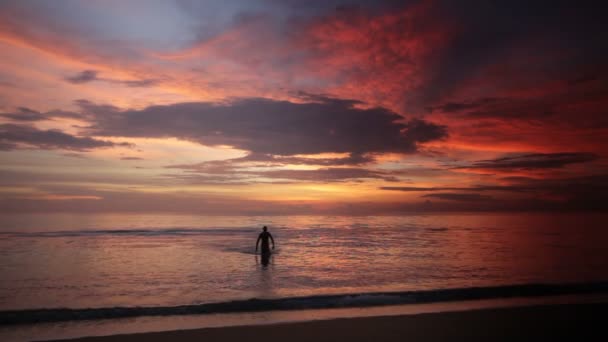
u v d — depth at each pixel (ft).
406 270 51.42
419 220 241.14
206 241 92.63
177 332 22.57
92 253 67.87
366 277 46.29
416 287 40.81
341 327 23.90
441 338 21.88
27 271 48.98
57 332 24.00
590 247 80.02
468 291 36.45
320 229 143.64
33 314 27.68
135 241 91.35
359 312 29.60
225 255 66.33
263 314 28.78
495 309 28.55
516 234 120.88
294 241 94.79
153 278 44.93
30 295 36.35
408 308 30.94
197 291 38.42
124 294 36.96
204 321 26.73
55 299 34.81
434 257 64.64
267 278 45.37
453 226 169.07
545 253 70.54
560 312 27.96
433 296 34.86
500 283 42.93
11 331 24.17
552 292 36.81
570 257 64.23
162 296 36.19
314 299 32.89
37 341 21.18
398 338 21.80
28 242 86.43
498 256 65.62
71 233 112.37
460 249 76.59
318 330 23.24
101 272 48.73
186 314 28.58
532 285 38.58
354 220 239.50
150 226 154.30
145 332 23.22
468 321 25.39
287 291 38.58
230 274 47.83
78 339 21.16
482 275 47.83
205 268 52.31
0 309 30.91
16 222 174.40
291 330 23.16
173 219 234.38
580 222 209.15
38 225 153.17
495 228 153.89
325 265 55.52
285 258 62.69
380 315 27.32
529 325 24.64
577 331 23.52
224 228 145.59
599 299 34.40
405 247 81.00
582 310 28.60
